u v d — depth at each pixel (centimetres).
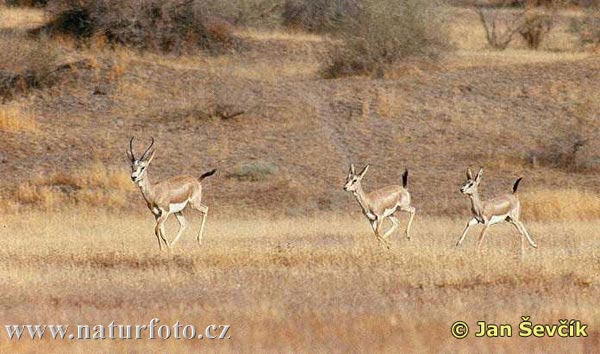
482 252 4578
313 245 4991
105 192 6881
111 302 3712
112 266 4497
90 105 8438
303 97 8550
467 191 4862
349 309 3528
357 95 8625
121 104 8450
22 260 4581
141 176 4962
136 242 5169
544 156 7531
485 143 7819
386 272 4203
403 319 3350
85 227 5934
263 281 4059
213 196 6925
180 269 4369
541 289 3909
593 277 4131
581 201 6481
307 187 7006
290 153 7650
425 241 5169
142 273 4259
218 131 8031
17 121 8000
